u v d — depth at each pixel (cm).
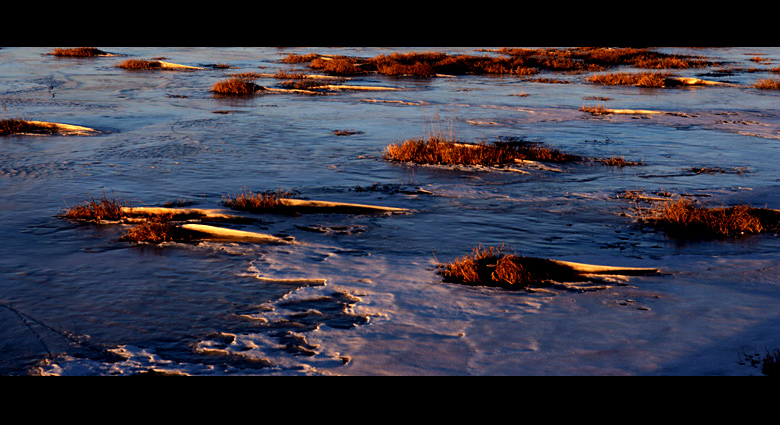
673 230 922
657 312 618
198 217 969
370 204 1043
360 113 2081
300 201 1030
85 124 1814
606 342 551
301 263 770
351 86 2769
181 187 1153
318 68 3675
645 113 2088
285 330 589
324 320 610
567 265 755
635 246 848
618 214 1002
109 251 816
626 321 596
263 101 2350
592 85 2978
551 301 651
